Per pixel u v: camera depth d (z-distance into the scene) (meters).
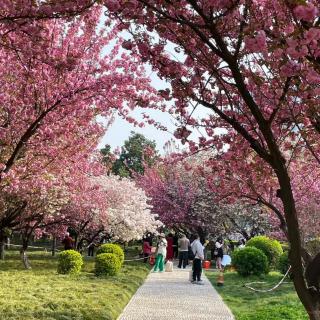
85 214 21.66
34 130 10.98
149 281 17.94
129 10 5.53
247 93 5.29
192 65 6.46
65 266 17.28
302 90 5.16
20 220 17.44
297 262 4.94
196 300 13.29
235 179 8.48
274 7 4.75
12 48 8.49
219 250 24.34
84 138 13.39
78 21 10.86
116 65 11.07
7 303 10.46
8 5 6.30
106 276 16.89
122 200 24.73
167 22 5.94
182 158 9.99
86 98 10.98
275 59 5.19
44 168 12.98
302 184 14.91
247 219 29.62
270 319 10.27
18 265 20.20
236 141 7.71
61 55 10.27
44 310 9.79
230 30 5.70
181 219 31.81
